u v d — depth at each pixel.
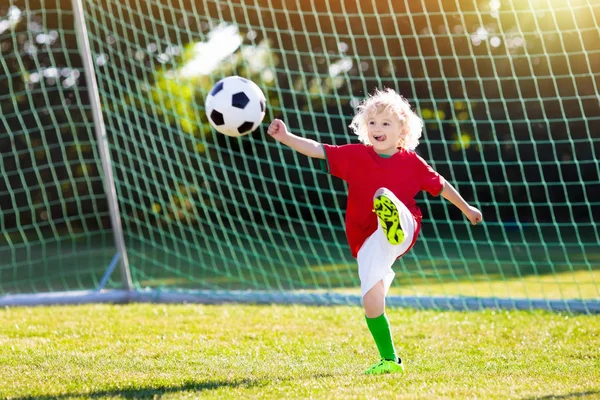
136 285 10.27
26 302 9.20
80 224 22.09
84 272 13.64
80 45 9.54
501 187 21.56
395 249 5.06
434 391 4.35
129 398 4.36
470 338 6.83
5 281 13.00
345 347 6.39
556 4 16.09
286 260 15.09
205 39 16.27
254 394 4.39
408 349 6.30
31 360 5.61
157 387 4.65
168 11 18.34
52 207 22.09
